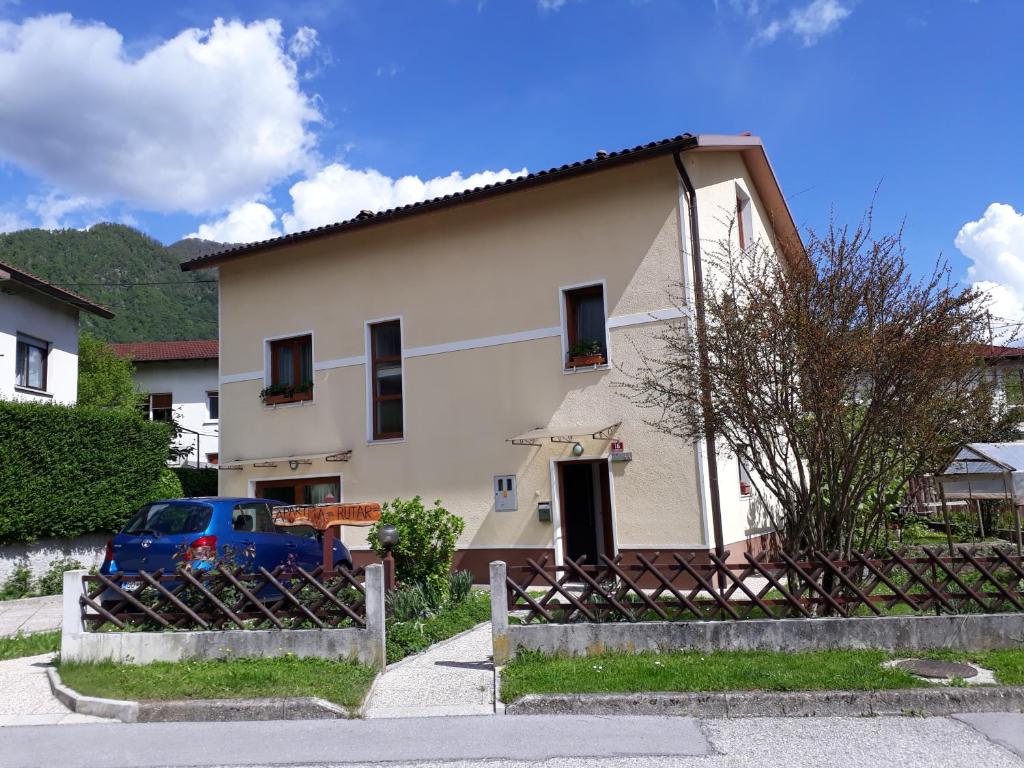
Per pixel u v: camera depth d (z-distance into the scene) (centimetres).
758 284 843
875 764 504
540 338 1347
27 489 1398
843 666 665
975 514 1848
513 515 1340
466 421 1402
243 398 1656
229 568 806
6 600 1347
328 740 570
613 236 1299
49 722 630
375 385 1526
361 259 1550
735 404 808
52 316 2023
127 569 977
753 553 1309
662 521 1210
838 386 768
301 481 1573
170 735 589
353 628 741
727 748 538
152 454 1706
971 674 650
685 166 1259
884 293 790
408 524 1022
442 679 717
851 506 815
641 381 1212
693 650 729
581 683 650
